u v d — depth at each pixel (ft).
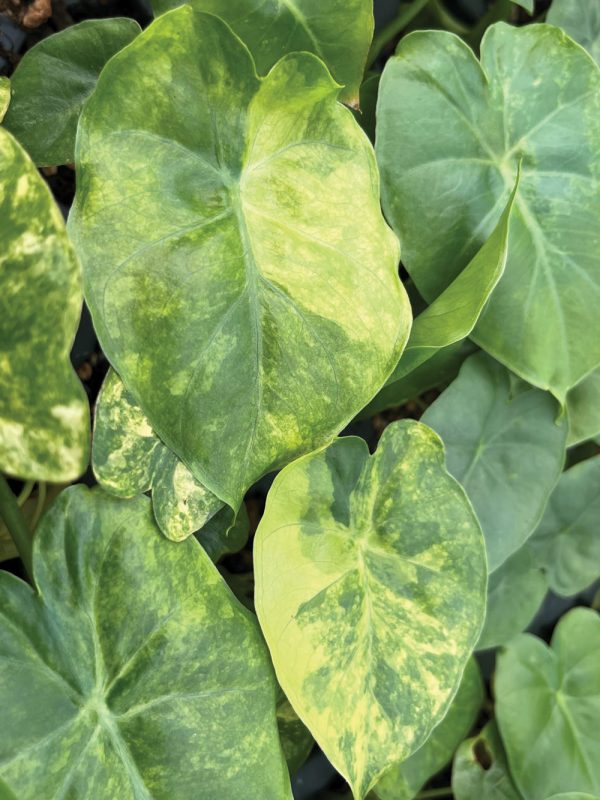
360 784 0.95
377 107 1.08
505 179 1.17
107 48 1.00
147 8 1.18
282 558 0.95
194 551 0.90
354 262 0.93
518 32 1.16
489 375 1.26
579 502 1.52
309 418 0.92
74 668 0.83
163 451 0.88
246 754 0.90
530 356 1.17
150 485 0.87
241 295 0.87
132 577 0.86
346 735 0.95
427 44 1.10
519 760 1.44
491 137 1.16
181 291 0.83
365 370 0.93
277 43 1.02
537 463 1.30
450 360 1.30
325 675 0.96
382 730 0.99
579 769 1.48
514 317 1.17
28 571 0.90
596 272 1.20
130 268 0.80
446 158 1.12
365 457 1.05
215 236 0.86
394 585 1.05
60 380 0.68
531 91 1.18
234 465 0.88
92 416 1.18
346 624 0.99
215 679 0.89
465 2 1.58
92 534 0.84
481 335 1.16
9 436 0.69
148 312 0.81
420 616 1.05
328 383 0.92
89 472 1.11
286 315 0.90
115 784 0.84
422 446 1.09
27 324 0.69
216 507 0.90
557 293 1.19
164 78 0.80
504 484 1.29
